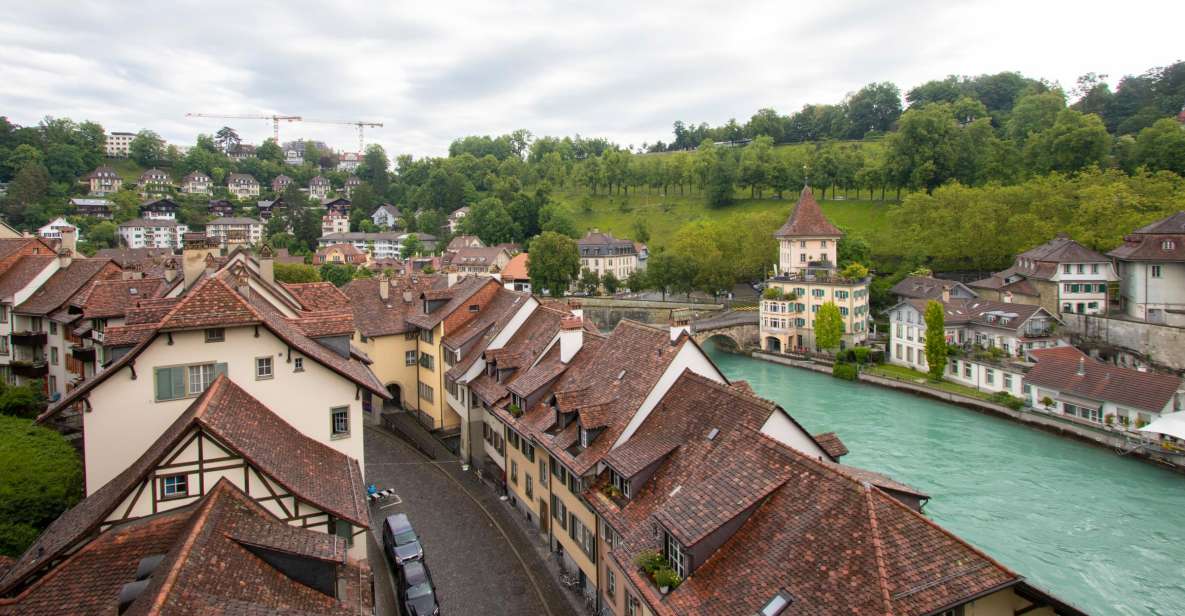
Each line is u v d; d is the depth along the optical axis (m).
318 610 18.11
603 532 29.73
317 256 174.00
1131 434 59.97
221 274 36.50
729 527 21.38
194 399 28.44
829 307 101.19
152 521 20.97
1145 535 45.00
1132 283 89.94
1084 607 37.31
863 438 66.00
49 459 33.34
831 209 175.12
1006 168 152.62
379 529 38.72
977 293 108.31
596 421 32.72
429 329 55.81
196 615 14.44
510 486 42.97
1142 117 165.38
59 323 48.69
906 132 164.38
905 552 17.86
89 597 18.25
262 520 20.36
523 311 50.19
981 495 51.75
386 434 56.62
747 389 34.56
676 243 142.50
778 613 18.11
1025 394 73.62
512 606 31.70
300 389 30.33
